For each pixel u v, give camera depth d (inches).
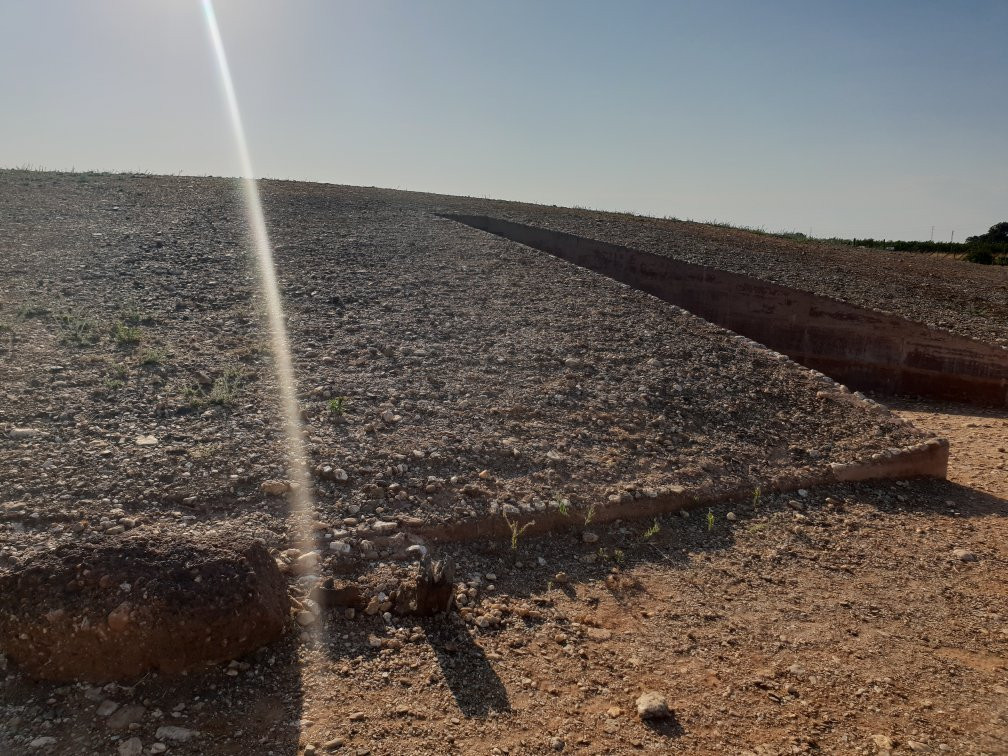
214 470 194.5
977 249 1117.7
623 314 401.1
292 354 293.1
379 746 122.9
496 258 505.7
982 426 390.0
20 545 155.8
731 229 971.3
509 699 138.9
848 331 482.0
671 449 255.0
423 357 305.7
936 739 136.6
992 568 210.7
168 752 115.9
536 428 252.4
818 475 257.4
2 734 115.3
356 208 668.7
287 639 145.4
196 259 427.5
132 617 126.5
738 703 144.0
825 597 188.4
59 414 217.5
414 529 187.0
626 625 168.2
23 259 391.2
